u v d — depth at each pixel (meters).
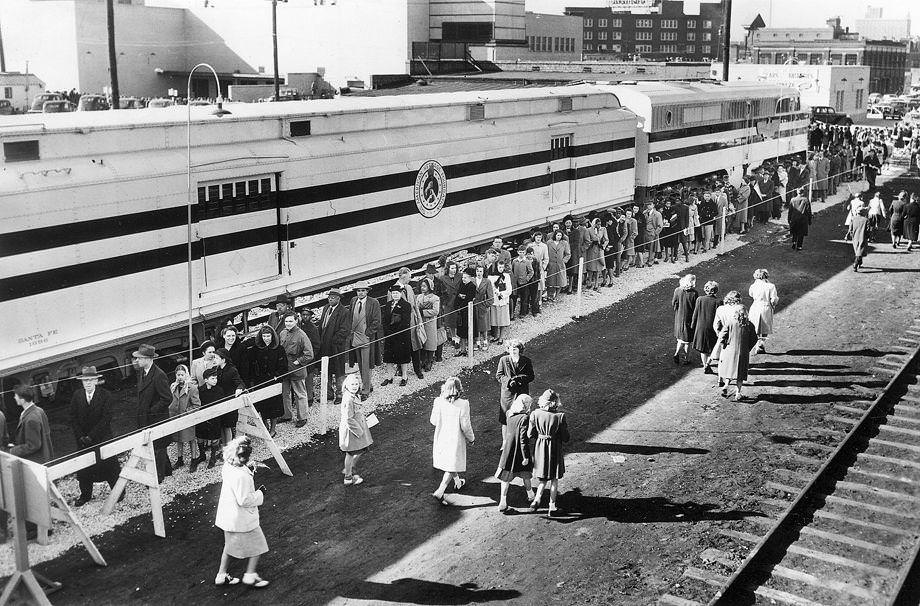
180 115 14.14
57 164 12.12
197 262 14.05
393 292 15.30
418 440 13.27
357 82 50.66
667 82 30.23
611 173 24.97
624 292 21.97
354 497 11.45
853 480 11.95
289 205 15.36
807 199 26.38
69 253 12.20
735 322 14.70
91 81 58.03
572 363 16.84
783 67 58.41
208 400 11.80
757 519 10.80
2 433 10.51
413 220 18.19
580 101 23.92
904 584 9.35
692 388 15.53
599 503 11.27
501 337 17.97
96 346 12.69
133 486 11.62
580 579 9.52
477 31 56.53
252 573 9.41
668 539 10.32
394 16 56.09
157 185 13.19
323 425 13.42
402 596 9.23
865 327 19.09
